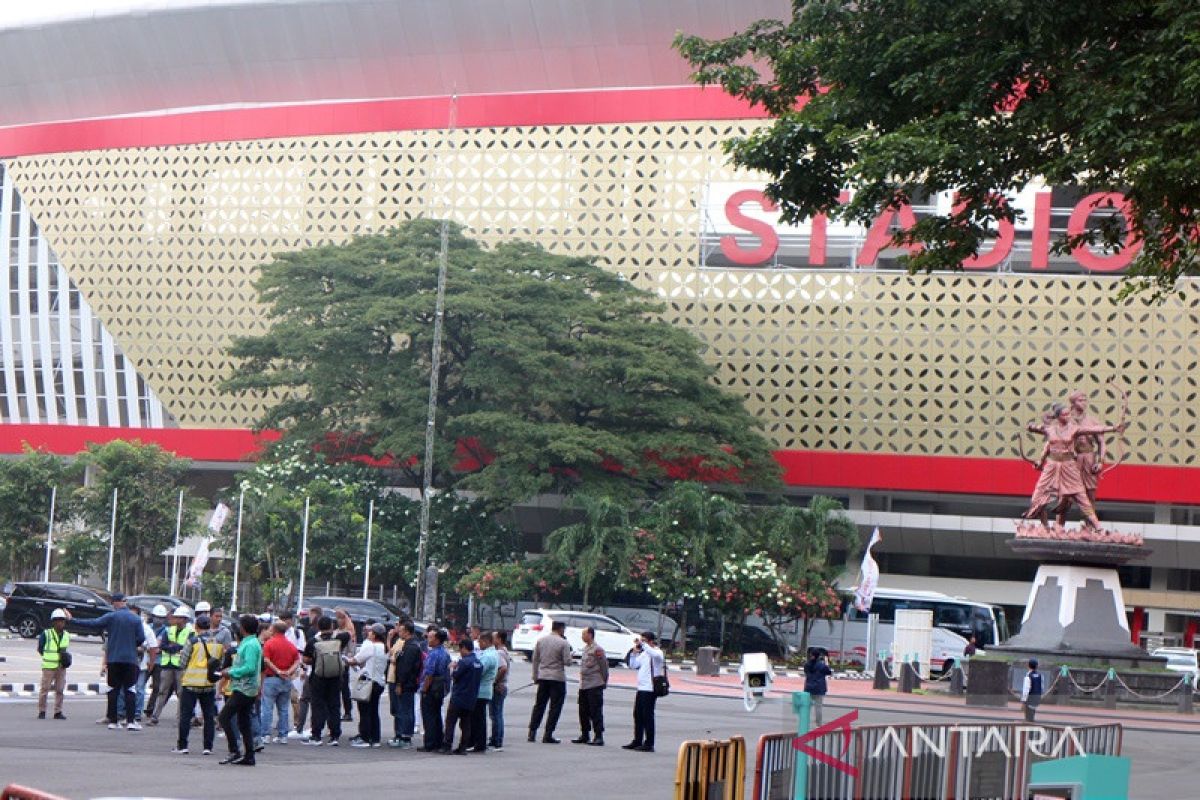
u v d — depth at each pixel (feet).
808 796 43.62
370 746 79.41
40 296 262.06
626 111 233.55
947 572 264.31
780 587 191.72
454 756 76.69
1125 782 45.39
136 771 63.46
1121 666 138.21
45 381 263.70
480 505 211.20
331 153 242.17
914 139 69.31
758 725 103.86
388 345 215.92
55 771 61.62
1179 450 218.59
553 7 247.91
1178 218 71.41
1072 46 71.05
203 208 247.50
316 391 210.59
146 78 267.39
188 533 226.58
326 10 255.50
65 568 222.69
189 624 84.48
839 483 228.02
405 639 80.53
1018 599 243.40
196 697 71.82
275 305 220.43
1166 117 68.08
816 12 76.48
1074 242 79.77
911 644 157.28
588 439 201.36
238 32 259.60
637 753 82.12
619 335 212.23
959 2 70.49
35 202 257.75
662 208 231.50
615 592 217.56
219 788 59.26
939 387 224.74
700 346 218.18
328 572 209.56
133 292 251.19
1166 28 67.77
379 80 258.57
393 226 238.48
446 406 214.69
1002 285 222.28
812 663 99.71
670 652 199.52
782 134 75.72
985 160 70.74
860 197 71.56
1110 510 246.27
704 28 244.22
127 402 256.93
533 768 72.49
